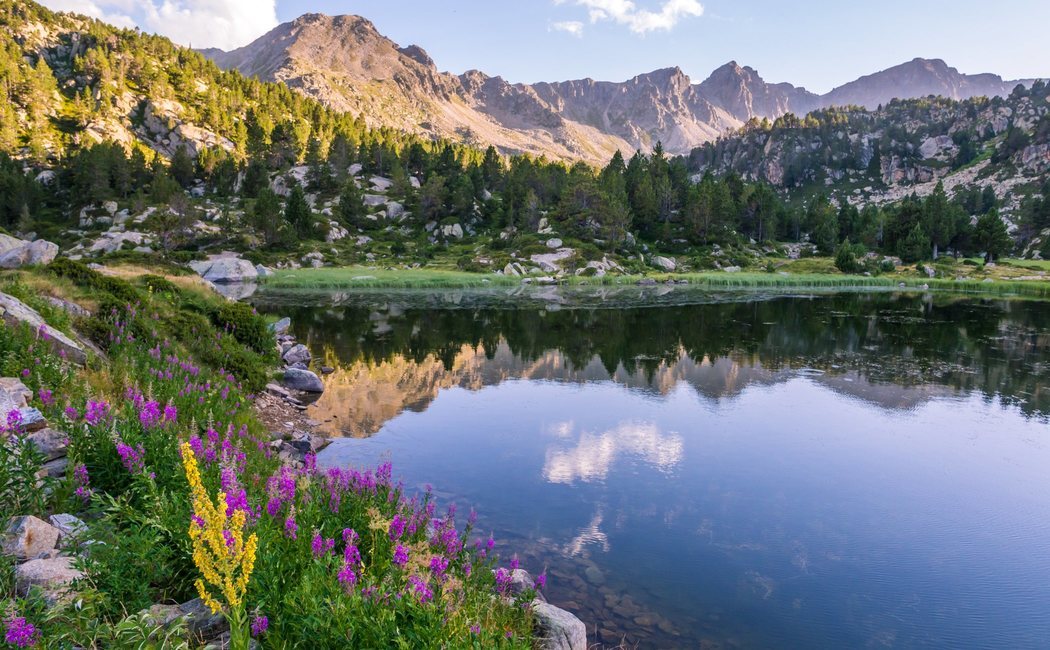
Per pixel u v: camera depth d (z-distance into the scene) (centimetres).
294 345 2712
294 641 461
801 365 2775
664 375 2538
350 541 591
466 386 2272
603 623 791
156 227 9544
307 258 10606
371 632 452
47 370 991
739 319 4538
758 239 14812
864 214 15288
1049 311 5356
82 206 13025
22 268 1945
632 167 16575
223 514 400
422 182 17375
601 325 4119
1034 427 1841
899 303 6150
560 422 1803
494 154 18000
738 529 1123
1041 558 1041
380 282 8219
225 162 15550
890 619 845
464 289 7988
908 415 1962
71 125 17988
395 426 1697
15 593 466
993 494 1325
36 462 648
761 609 853
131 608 477
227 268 8525
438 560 598
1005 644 793
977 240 12650
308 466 848
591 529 1091
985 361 2898
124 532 548
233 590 397
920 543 1090
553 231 12362
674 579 924
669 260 11369
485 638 513
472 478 1313
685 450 1575
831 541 1088
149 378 1187
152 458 739
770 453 1566
